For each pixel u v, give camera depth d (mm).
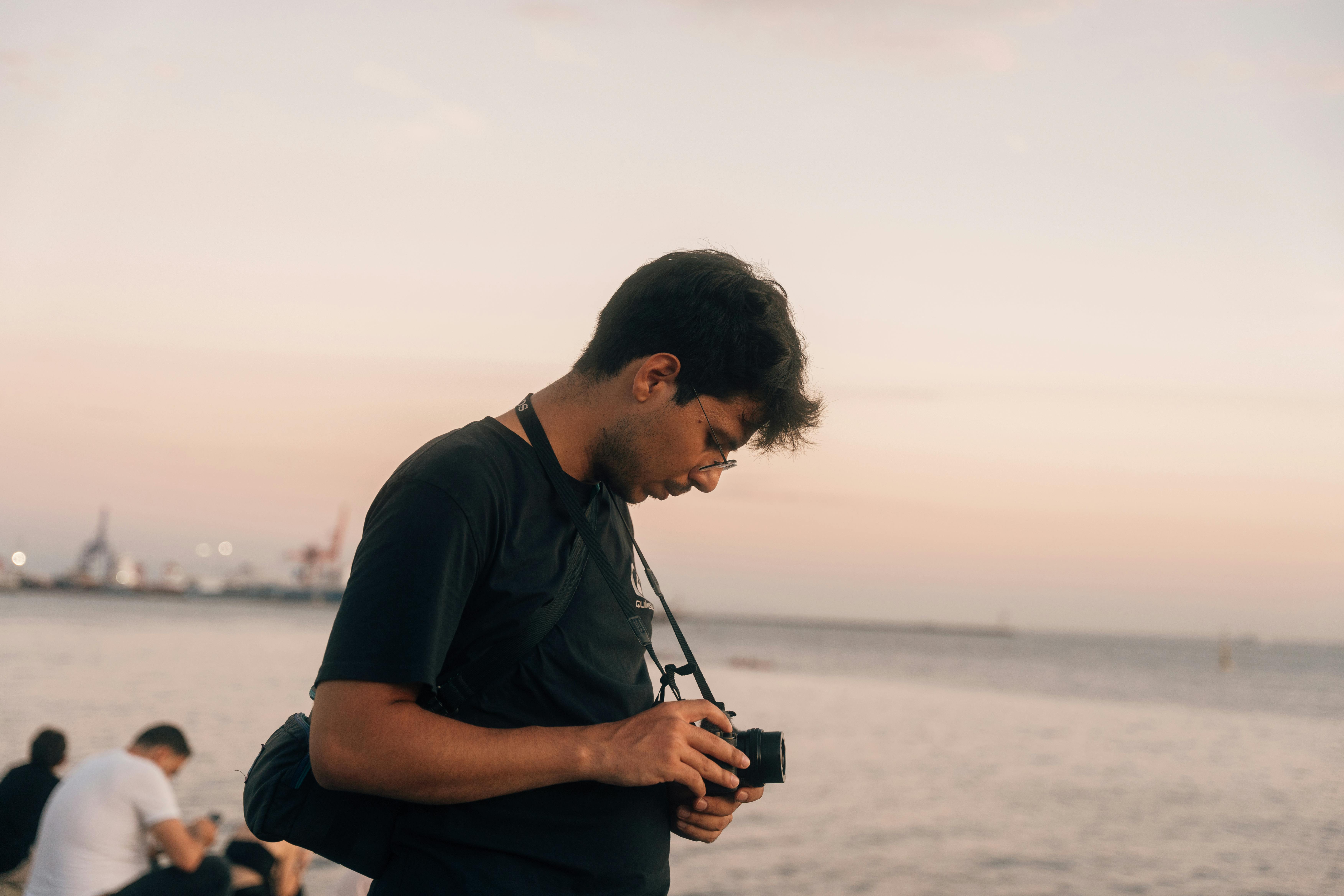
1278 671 91812
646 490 1348
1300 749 22297
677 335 1272
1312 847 11195
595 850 1231
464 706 1191
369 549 1160
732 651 92375
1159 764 18656
